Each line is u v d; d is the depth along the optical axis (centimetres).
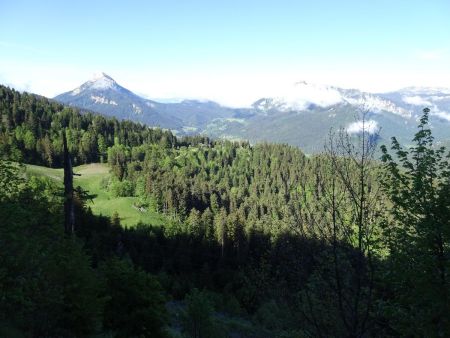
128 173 19175
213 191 18712
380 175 1271
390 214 1250
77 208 10106
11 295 1442
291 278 847
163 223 14450
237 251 11200
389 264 1212
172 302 7794
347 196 812
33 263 1541
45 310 1945
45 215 1778
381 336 938
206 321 4300
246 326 5894
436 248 1253
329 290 814
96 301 2317
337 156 823
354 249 794
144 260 10294
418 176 1238
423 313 1186
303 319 861
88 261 2369
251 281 8256
